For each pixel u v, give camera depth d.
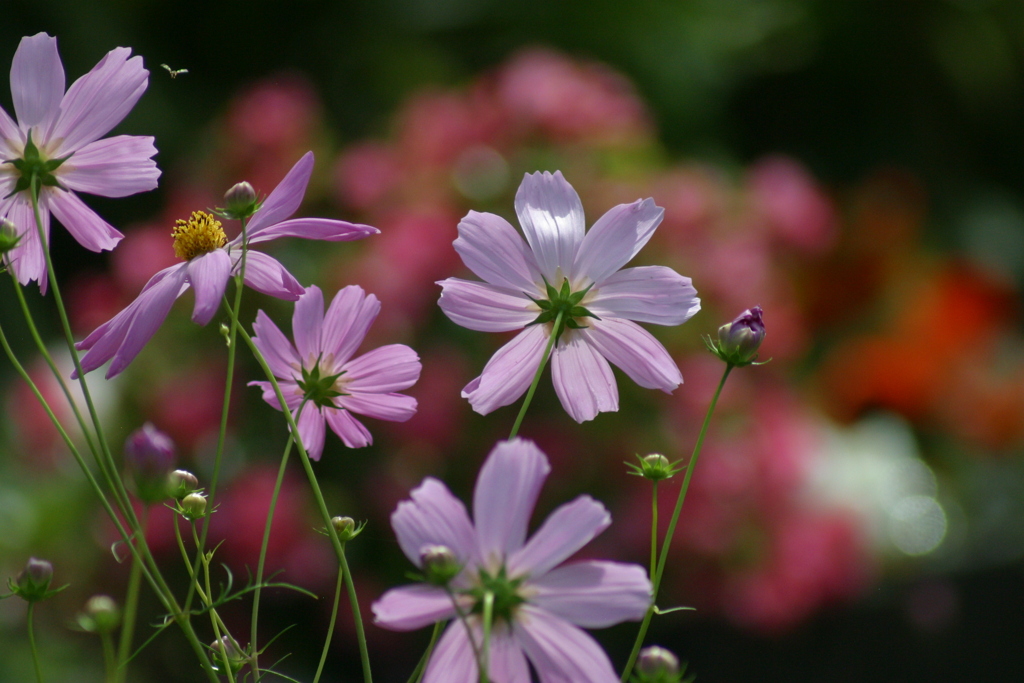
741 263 2.88
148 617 2.62
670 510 2.74
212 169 3.20
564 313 1.24
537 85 2.99
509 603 1.16
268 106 3.15
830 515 2.96
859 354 4.28
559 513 1.16
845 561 2.91
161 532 2.62
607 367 1.25
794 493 2.87
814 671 3.21
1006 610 3.31
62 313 1.20
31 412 2.83
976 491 4.04
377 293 2.72
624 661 3.09
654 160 3.16
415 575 1.16
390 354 1.26
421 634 2.82
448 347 2.78
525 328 1.25
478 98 3.11
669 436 2.78
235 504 2.67
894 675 3.23
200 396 2.81
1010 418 4.11
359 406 1.26
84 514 2.76
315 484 1.20
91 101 1.25
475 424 2.78
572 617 1.16
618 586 1.16
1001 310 4.60
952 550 3.67
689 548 2.76
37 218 1.22
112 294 3.02
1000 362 4.42
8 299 3.85
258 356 1.22
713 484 2.75
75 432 2.81
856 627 3.29
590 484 2.79
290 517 2.69
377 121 4.99
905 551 3.58
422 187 2.95
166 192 4.66
